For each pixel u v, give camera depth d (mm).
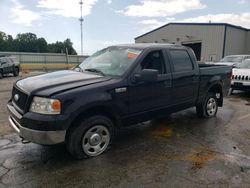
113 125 4344
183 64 5520
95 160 4031
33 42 86375
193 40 33031
